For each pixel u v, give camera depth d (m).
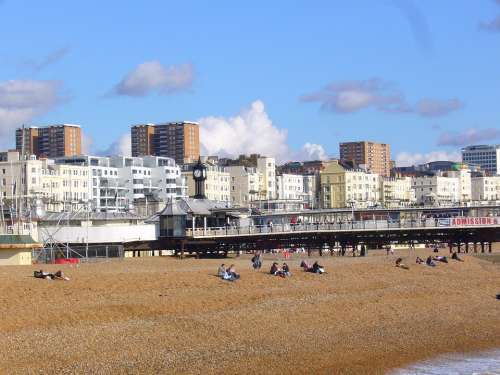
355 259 130.25
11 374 50.78
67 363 53.81
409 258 131.25
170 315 70.06
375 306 82.00
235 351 60.53
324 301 81.38
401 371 58.69
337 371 57.28
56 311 67.44
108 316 67.88
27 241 111.44
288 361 58.97
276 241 152.25
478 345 68.06
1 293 72.38
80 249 131.88
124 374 52.44
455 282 105.00
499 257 142.75
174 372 53.69
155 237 149.62
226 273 90.75
